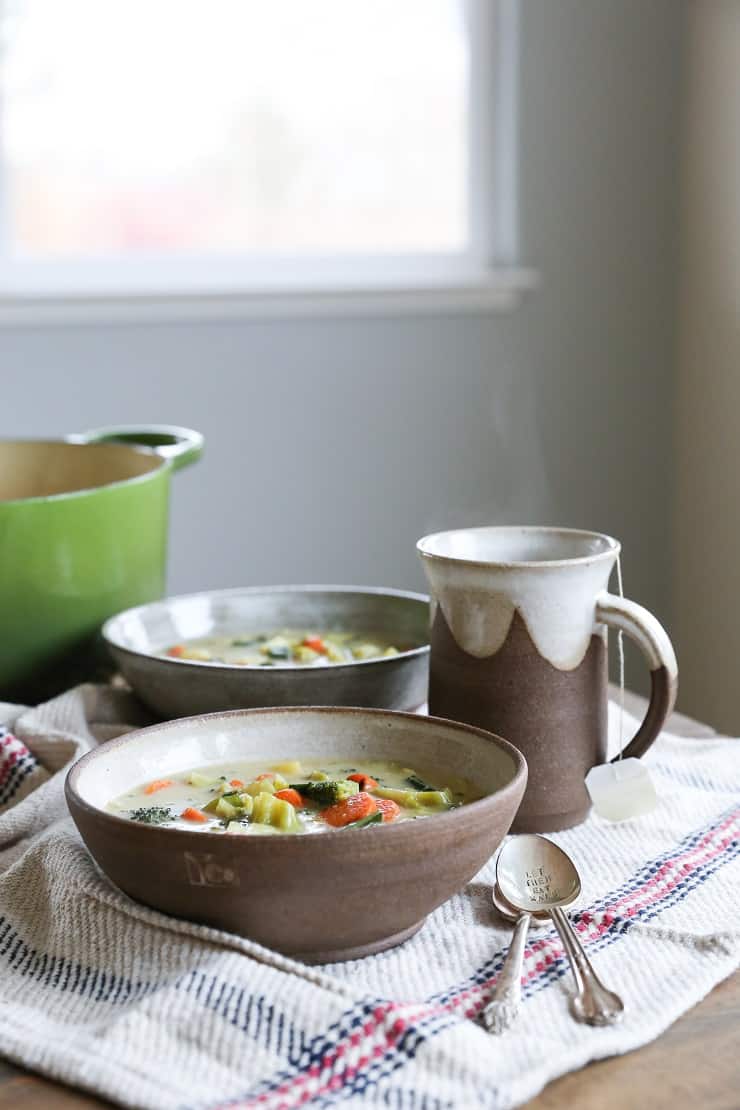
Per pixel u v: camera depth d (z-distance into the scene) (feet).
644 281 9.41
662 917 2.75
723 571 9.12
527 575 3.03
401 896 2.44
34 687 4.04
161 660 3.53
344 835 2.32
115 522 4.05
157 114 8.62
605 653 3.21
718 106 8.85
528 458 9.37
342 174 9.07
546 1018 2.37
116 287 8.21
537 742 3.11
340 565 9.09
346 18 8.90
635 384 9.53
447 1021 2.29
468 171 9.15
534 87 8.92
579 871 2.96
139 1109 2.12
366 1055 2.21
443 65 9.11
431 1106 2.10
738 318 8.80
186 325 8.43
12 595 3.86
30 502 3.82
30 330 8.11
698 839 3.12
